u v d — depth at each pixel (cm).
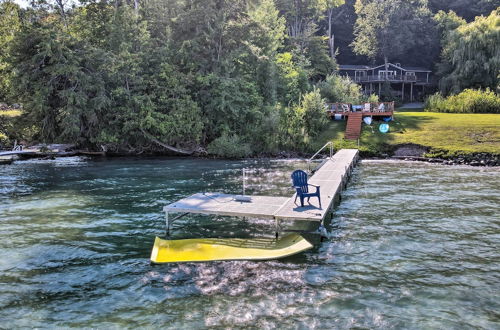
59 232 1219
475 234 1179
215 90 3209
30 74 2833
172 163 2720
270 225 1293
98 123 3072
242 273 915
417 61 7819
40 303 782
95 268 949
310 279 880
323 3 6631
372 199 1628
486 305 764
